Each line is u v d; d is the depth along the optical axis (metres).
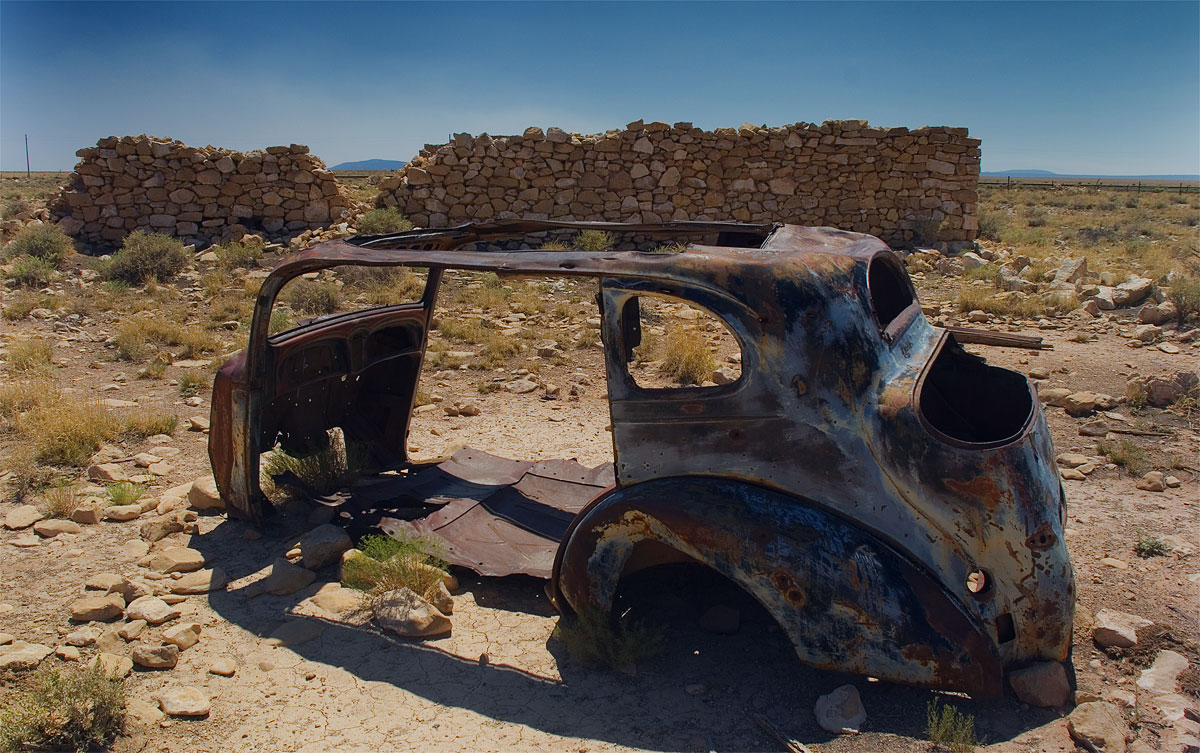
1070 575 3.25
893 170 19.33
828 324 3.25
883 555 3.09
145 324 10.93
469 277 15.70
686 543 3.25
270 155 18.59
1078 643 3.71
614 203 19.19
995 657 3.06
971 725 3.02
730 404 3.30
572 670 3.59
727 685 3.45
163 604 4.00
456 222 19.20
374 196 20.34
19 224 18.08
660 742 3.10
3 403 7.30
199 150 18.45
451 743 3.10
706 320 12.32
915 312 4.10
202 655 3.68
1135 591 4.21
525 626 3.96
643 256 3.45
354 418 5.88
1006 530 3.09
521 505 5.12
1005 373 4.22
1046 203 44.47
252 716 3.25
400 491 5.26
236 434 4.79
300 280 14.46
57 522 4.92
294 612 4.06
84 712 3.07
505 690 3.45
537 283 15.47
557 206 19.16
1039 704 3.20
